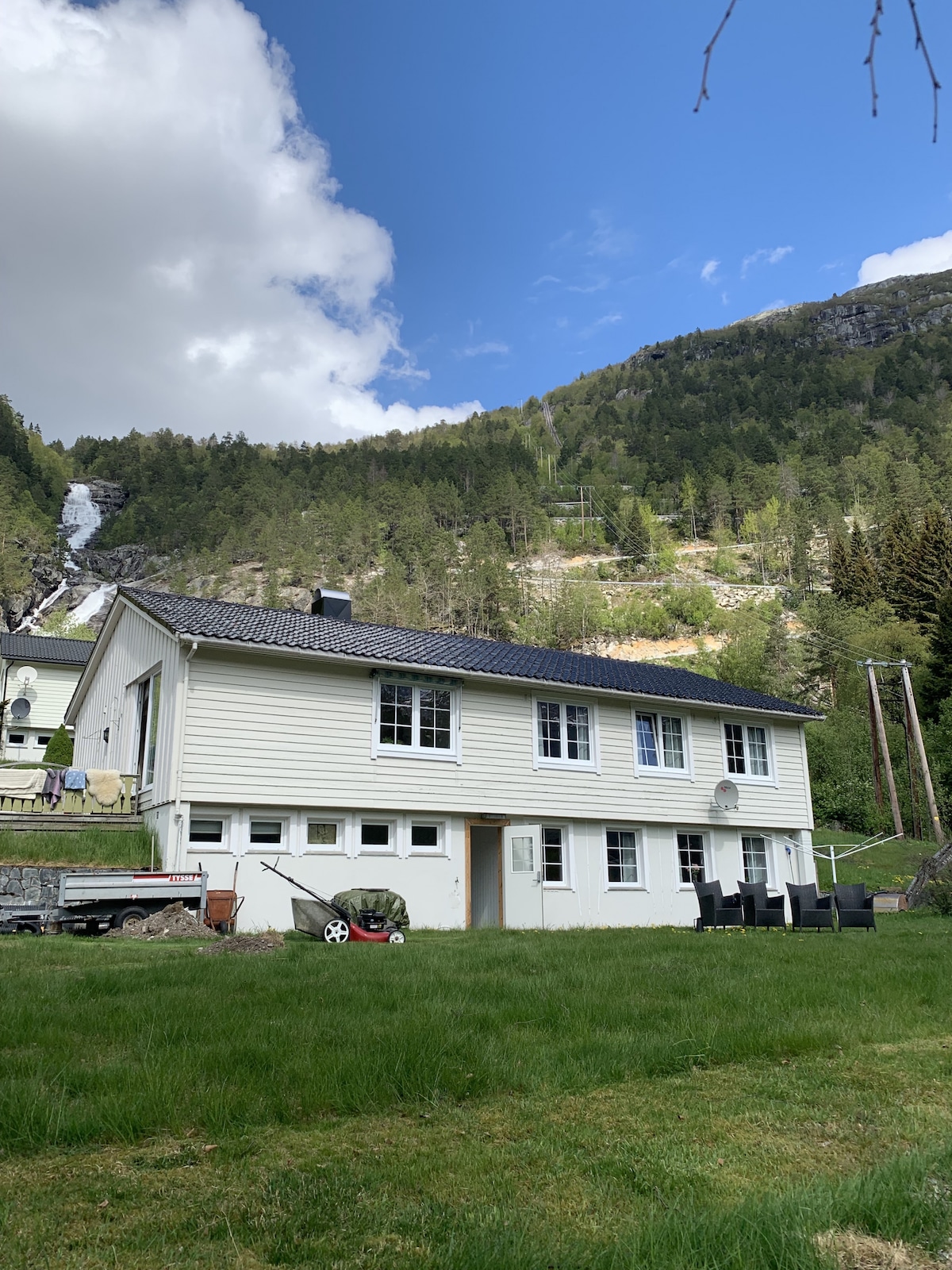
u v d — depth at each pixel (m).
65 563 158.25
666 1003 7.58
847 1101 5.26
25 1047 5.83
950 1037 6.85
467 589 131.88
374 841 18.59
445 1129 4.75
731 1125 4.86
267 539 157.12
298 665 17.89
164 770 16.72
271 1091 4.99
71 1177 4.03
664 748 23.12
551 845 20.84
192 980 8.23
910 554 83.25
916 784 43.59
